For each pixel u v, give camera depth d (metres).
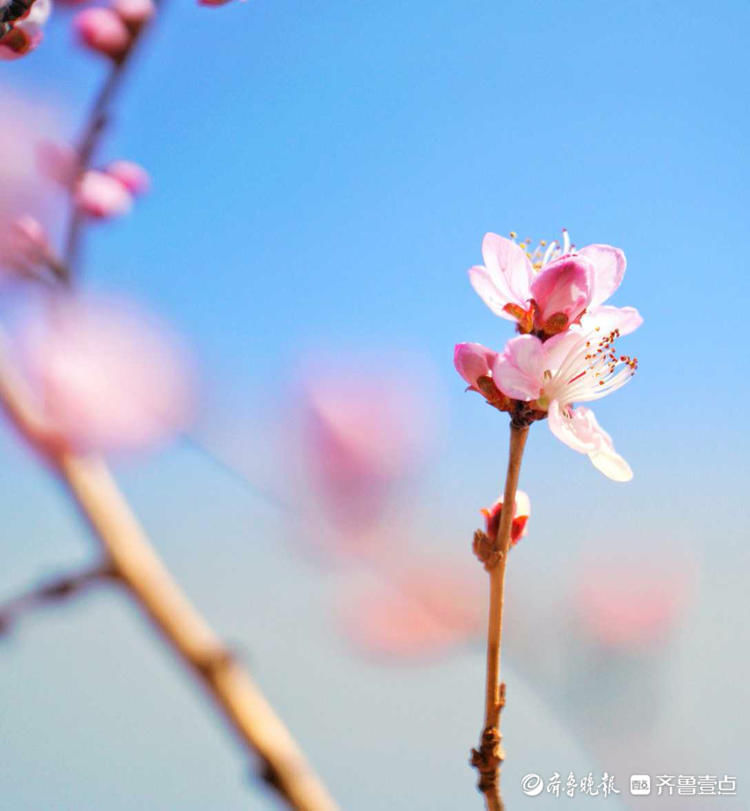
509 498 0.49
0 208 0.47
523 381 0.51
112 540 0.45
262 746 0.45
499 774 0.49
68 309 0.45
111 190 0.51
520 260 0.53
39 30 0.50
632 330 0.54
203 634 0.45
